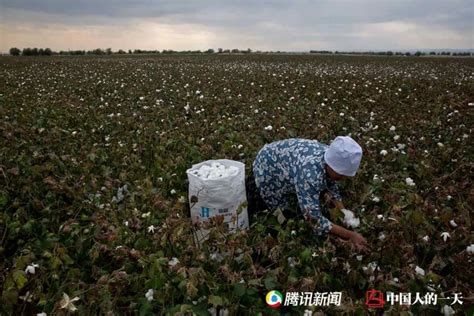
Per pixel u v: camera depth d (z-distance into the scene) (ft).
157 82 49.42
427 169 13.67
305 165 9.48
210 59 128.77
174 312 7.17
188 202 11.68
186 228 9.54
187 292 7.36
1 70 71.15
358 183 12.53
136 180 14.11
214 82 48.37
